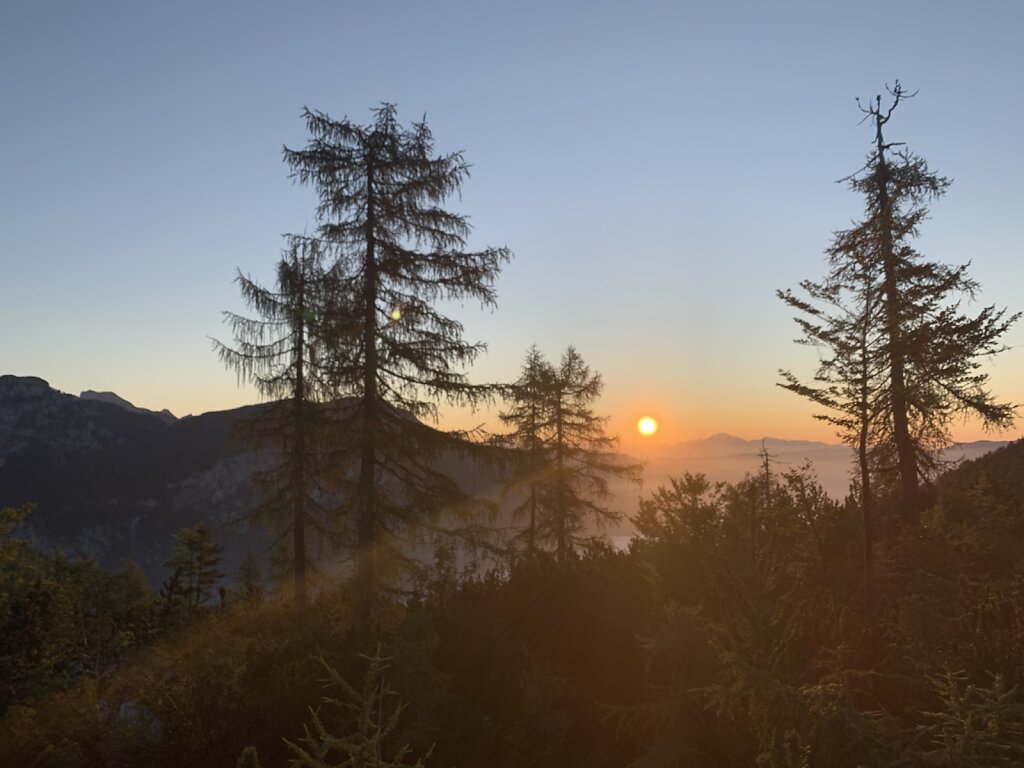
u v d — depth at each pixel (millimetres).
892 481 17562
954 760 4047
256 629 17250
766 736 4660
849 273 12508
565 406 28297
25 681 15344
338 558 18469
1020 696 5316
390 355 16328
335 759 6949
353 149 16688
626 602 7758
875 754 4223
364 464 16344
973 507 13977
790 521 11672
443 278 16578
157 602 32750
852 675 5828
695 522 7977
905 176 19453
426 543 16250
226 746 7395
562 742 6574
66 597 18625
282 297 18203
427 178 16578
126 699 11273
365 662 8008
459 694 7414
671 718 5457
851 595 10336
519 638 7902
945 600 8180
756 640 5465
